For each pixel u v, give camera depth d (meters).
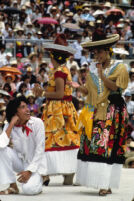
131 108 28.06
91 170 9.91
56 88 11.35
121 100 10.25
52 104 11.59
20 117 10.14
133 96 29.45
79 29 37.50
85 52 34.31
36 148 10.23
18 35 34.62
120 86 9.95
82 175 10.12
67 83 11.23
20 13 36.97
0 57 30.97
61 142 11.59
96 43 10.05
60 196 9.90
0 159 10.04
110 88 10.03
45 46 11.53
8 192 10.24
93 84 10.26
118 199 9.54
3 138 9.93
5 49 33.09
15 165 10.34
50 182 12.37
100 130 10.05
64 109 11.60
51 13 40.03
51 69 11.62
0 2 39.22
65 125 11.67
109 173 9.93
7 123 10.40
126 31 39.78
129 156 19.02
